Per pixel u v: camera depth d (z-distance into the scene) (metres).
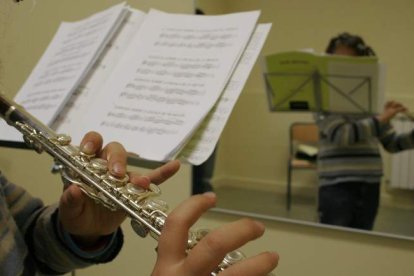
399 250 1.40
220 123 0.62
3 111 0.64
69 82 0.79
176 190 1.58
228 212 1.60
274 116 1.80
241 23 0.70
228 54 0.67
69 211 0.63
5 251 0.57
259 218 1.57
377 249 1.42
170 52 0.74
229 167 1.77
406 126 1.68
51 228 0.69
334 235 1.47
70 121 0.76
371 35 1.75
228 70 0.65
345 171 1.72
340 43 1.73
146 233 0.48
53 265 0.71
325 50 1.78
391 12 1.72
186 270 0.35
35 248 0.70
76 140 0.71
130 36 0.81
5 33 0.64
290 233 1.52
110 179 0.54
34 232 0.70
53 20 1.51
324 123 1.75
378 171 1.71
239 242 0.35
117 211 0.62
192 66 0.69
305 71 1.61
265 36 0.67
